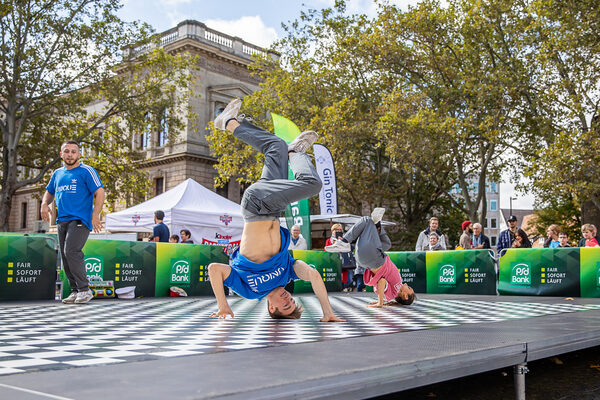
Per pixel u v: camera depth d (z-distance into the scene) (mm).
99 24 23531
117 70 26094
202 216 15016
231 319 4293
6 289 6996
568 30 18281
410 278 10828
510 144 23703
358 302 7156
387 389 1841
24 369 1815
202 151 36531
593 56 18219
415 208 31906
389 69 24766
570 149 17453
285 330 3299
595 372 3674
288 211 12102
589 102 18375
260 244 3799
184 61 27125
